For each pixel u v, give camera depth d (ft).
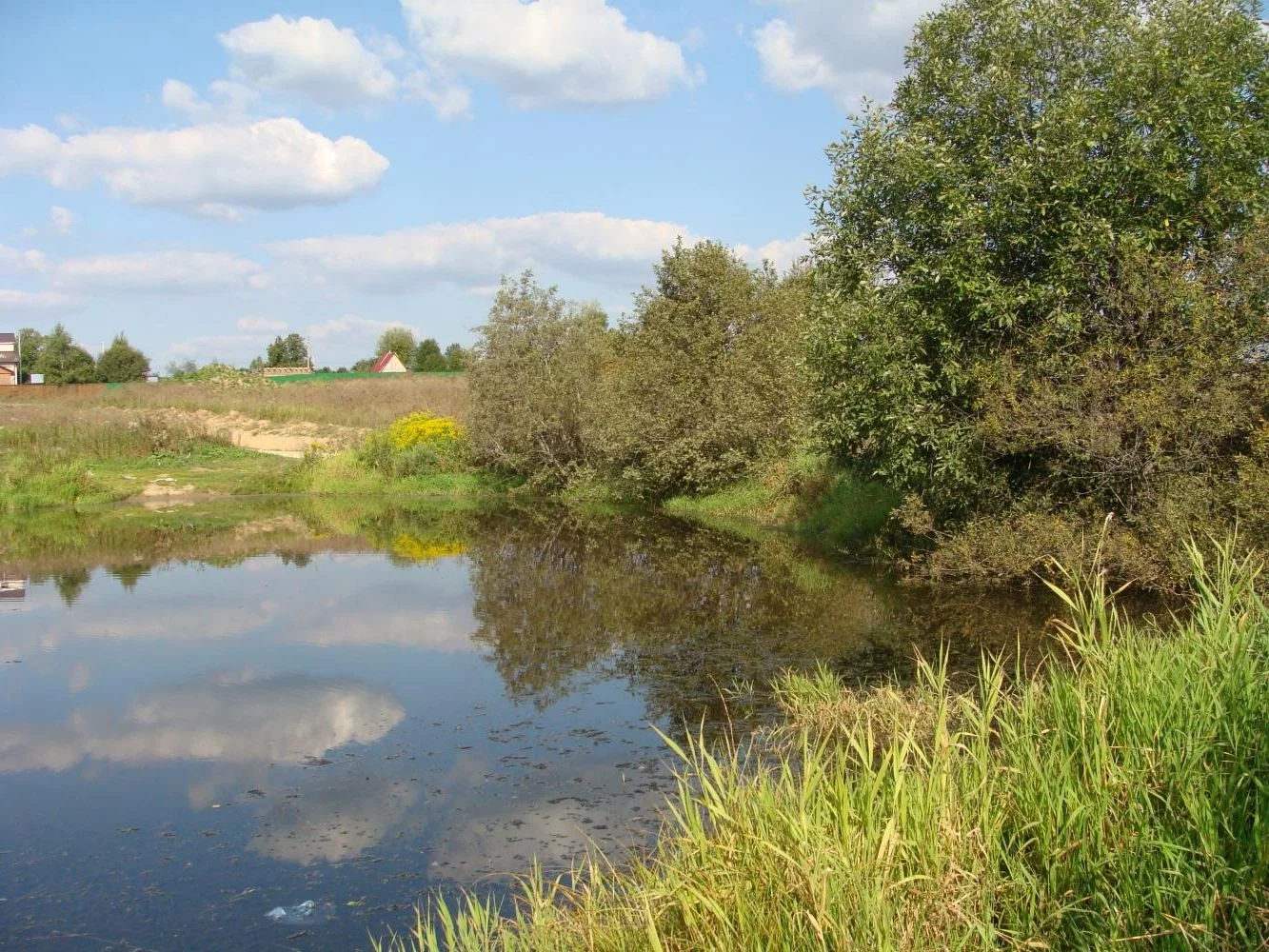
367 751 20.63
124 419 97.35
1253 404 29.37
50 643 31.04
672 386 70.23
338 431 107.45
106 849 16.26
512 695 24.47
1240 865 9.77
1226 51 32.81
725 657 27.14
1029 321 34.91
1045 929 10.27
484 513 71.77
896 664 25.38
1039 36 34.71
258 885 14.89
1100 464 31.73
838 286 40.32
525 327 86.28
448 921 12.07
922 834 11.15
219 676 26.84
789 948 9.34
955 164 34.99
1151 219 32.50
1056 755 12.30
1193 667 12.92
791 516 59.31
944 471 36.27
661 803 17.38
